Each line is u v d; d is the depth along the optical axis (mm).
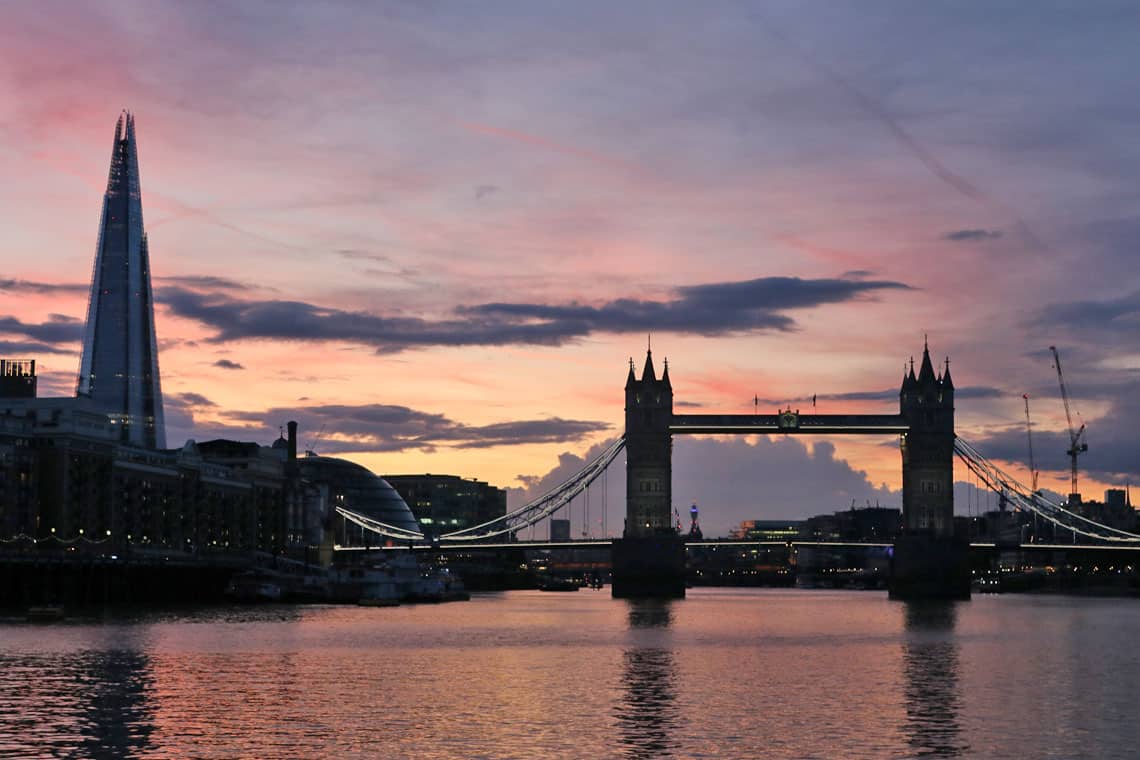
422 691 129875
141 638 186375
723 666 157125
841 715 115000
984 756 96688
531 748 99000
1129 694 129625
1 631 197000
